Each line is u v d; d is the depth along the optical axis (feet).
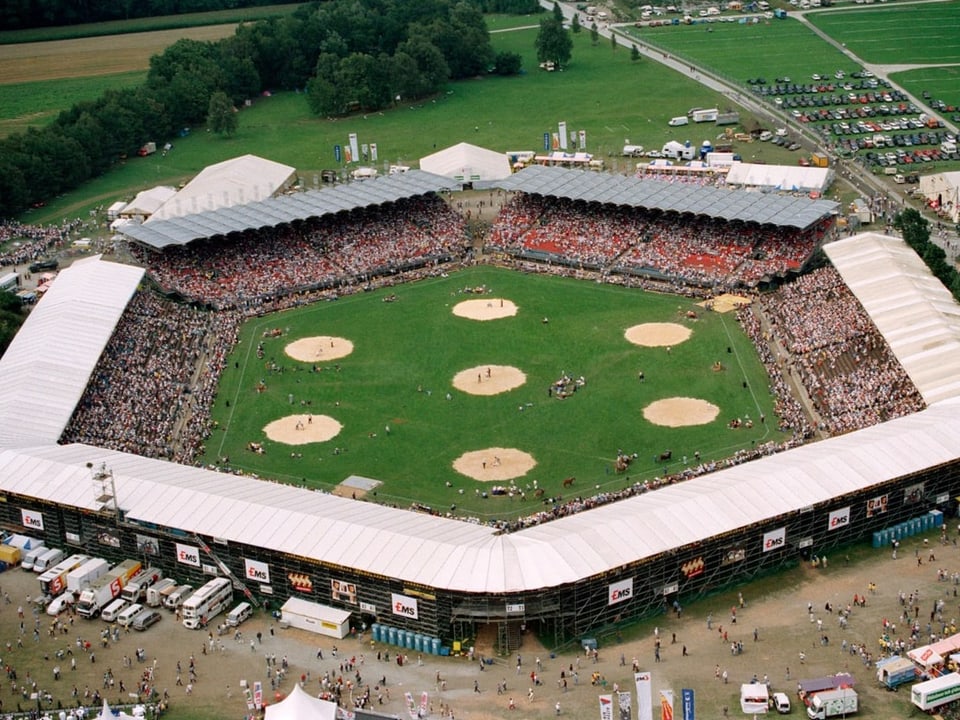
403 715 553.64
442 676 586.45
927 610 617.62
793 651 591.37
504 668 591.37
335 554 629.10
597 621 616.39
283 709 527.81
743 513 649.61
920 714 538.88
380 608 623.77
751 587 650.84
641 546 622.13
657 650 594.24
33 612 649.61
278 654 609.83
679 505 654.12
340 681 581.53
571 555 612.29
